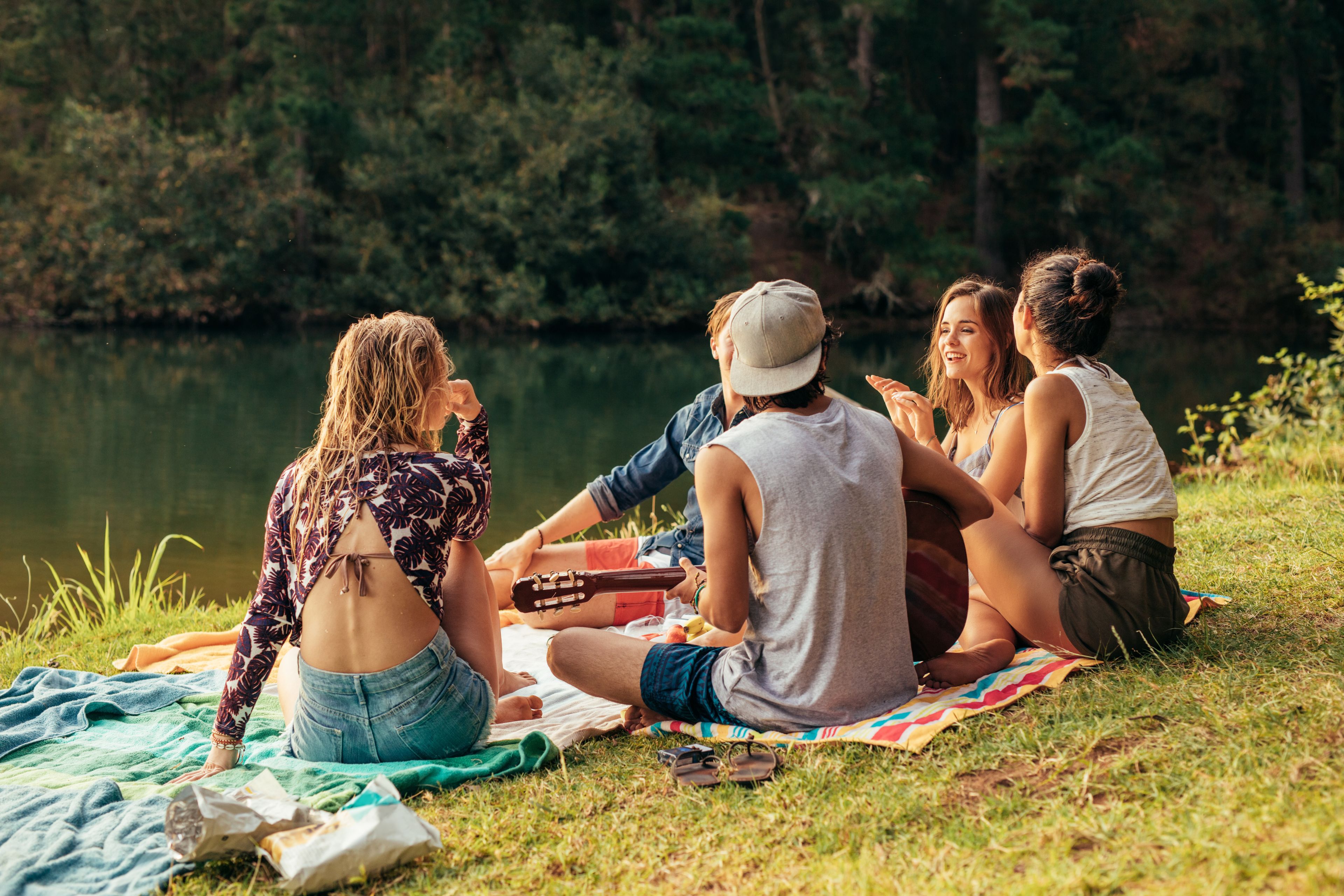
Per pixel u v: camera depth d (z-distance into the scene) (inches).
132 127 1098.1
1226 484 251.9
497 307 1143.0
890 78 1323.8
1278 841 68.8
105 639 180.4
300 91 1169.4
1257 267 1283.2
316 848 82.1
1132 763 85.9
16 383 695.1
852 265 1337.4
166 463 434.6
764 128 1305.4
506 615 159.2
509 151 1194.6
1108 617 109.8
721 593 96.0
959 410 143.4
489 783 100.3
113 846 88.8
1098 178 1251.2
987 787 87.1
